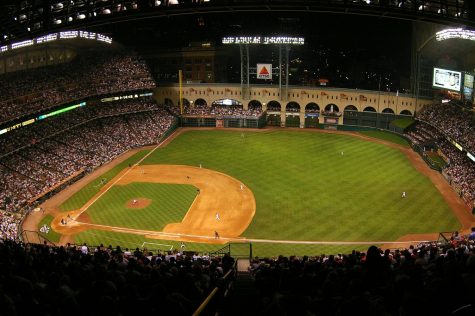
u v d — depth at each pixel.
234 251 54.22
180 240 57.47
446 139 89.62
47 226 61.47
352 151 95.69
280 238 57.66
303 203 68.62
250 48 142.75
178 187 75.75
